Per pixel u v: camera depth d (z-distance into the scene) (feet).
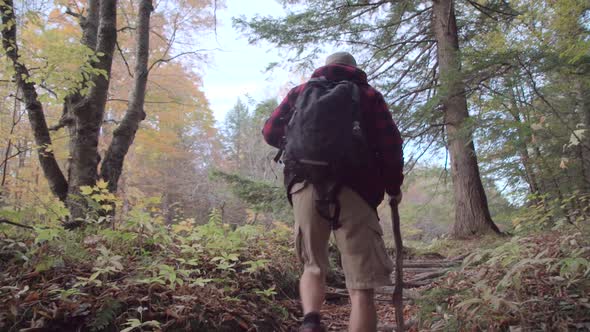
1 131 21.68
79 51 17.20
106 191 13.89
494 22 32.37
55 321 8.73
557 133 24.97
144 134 45.16
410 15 35.81
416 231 61.41
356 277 7.18
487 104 23.79
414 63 36.11
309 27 33.24
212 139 83.51
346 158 7.02
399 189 7.73
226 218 58.39
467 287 10.43
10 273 9.98
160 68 38.37
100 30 19.58
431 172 42.57
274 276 13.70
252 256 14.23
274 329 11.18
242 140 89.20
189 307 9.99
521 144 23.06
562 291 9.16
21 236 11.97
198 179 72.64
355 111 7.25
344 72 7.84
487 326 8.60
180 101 39.22
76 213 16.92
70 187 18.15
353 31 34.22
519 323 8.50
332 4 32.73
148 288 10.23
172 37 30.37
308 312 7.09
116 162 20.16
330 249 18.13
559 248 10.54
